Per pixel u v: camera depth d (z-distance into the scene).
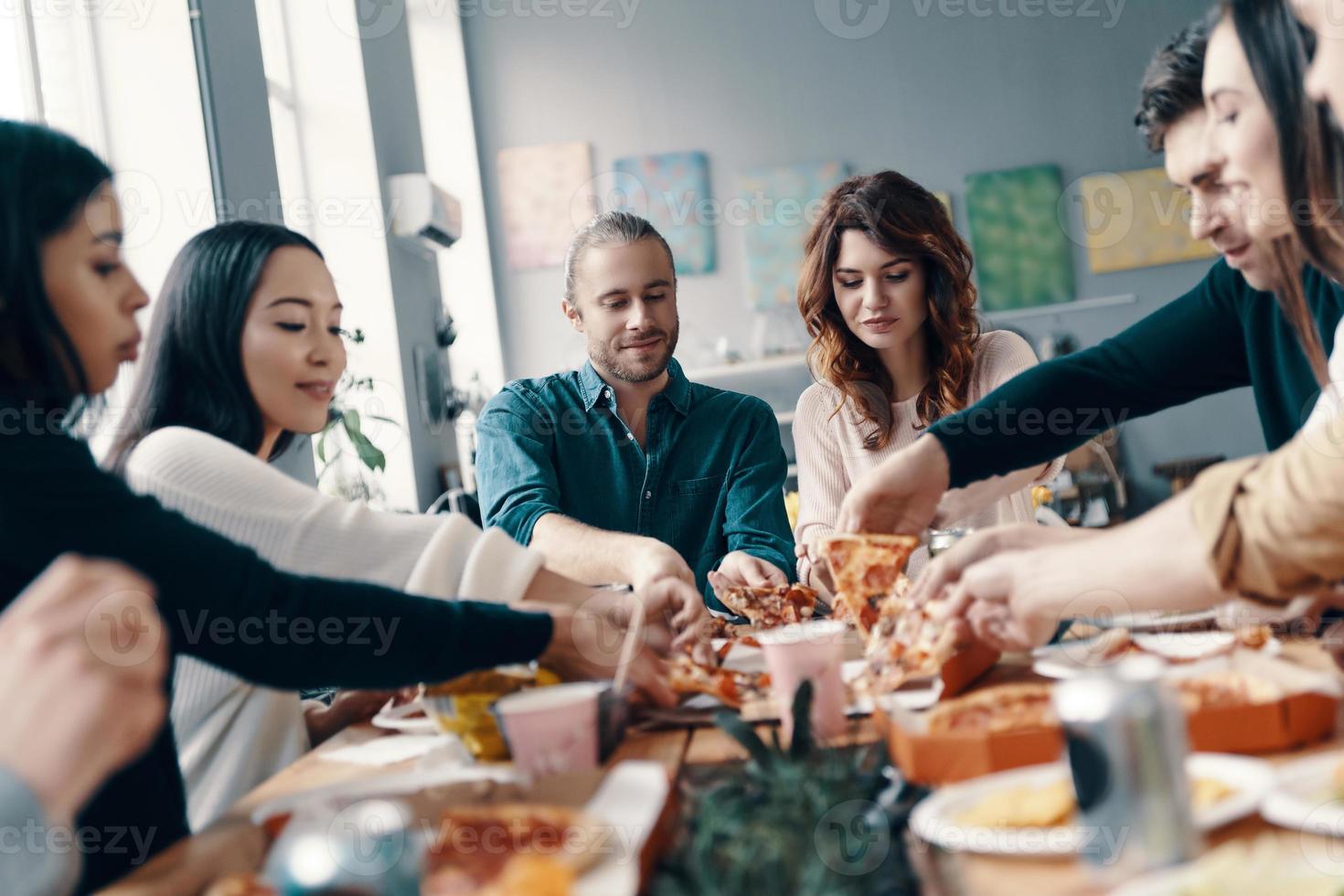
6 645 0.53
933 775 0.73
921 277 1.98
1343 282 0.99
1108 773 0.54
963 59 5.55
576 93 5.59
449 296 5.52
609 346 2.09
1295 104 0.92
